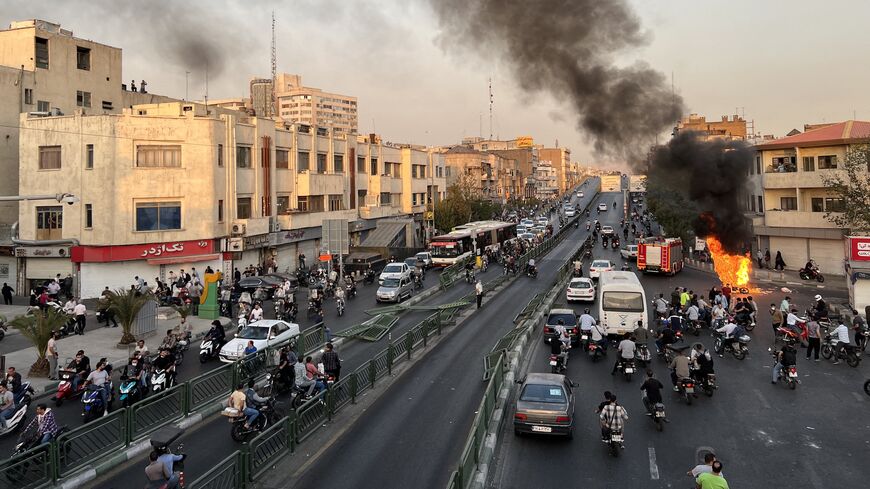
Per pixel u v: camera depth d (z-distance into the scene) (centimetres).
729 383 1964
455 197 7719
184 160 3894
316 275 4141
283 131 4888
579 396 1841
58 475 1216
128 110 4088
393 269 4044
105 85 4956
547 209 13512
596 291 3988
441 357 2353
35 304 3112
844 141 4612
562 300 3706
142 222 3800
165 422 1551
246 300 3189
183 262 3900
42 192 3800
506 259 4894
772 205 5103
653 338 2700
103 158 3694
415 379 2045
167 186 3853
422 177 7831
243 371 1930
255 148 4475
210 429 1576
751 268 4991
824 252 4759
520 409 1480
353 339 2669
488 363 2052
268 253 4581
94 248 3697
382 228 5475
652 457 1388
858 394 1831
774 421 1614
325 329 2558
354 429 1570
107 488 1223
